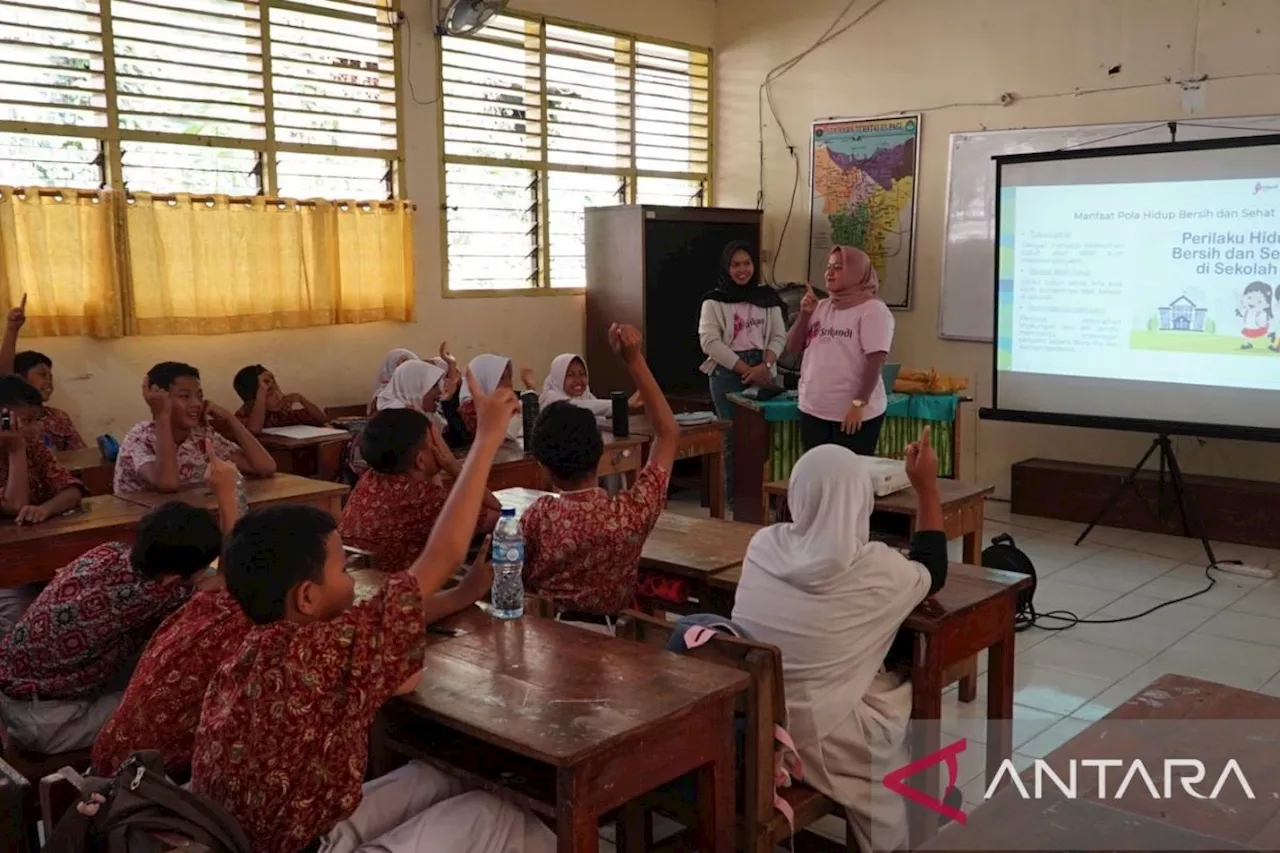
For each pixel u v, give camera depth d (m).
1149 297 5.16
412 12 5.53
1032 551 4.99
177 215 4.77
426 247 5.74
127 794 1.46
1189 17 5.34
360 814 1.77
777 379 5.53
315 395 5.38
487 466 1.88
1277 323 4.83
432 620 2.12
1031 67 5.85
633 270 6.25
